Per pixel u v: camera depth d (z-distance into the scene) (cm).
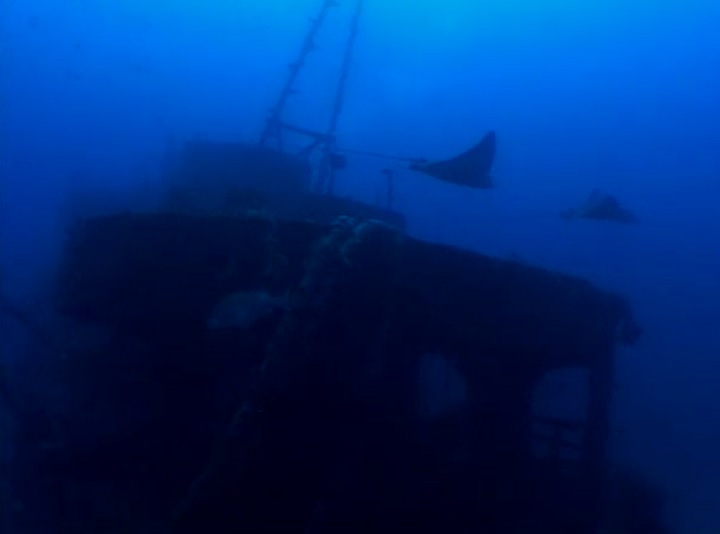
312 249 1001
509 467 1155
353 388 940
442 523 1056
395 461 1019
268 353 932
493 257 1123
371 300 959
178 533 895
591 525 1232
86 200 1956
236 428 916
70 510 1327
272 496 910
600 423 1259
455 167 992
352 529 959
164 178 1862
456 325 1070
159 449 1184
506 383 1169
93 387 1341
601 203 1092
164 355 1137
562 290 1203
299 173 1678
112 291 1119
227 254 1045
